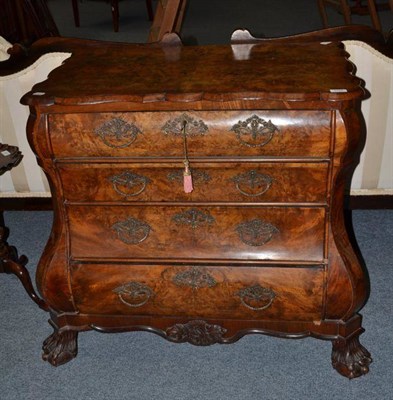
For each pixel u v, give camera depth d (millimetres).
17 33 4379
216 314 1814
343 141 1575
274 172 1646
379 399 1824
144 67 1812
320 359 1989
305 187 1655
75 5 5887
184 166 1656
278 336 1851
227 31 5598
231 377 1935
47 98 1588
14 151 1765
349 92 1522
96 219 1763
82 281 1812
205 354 2031
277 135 1583
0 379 1971
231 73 1707
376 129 2258
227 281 1757
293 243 1715
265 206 1693
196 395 1874
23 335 2162
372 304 2219
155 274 1781
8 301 2348
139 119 1605
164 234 1755
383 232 2662
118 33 5703
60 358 1986
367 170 2373
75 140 1644
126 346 2084
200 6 6656
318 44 1948
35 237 2768
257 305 1774
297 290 1735
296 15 6020
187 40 5289
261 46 1964
